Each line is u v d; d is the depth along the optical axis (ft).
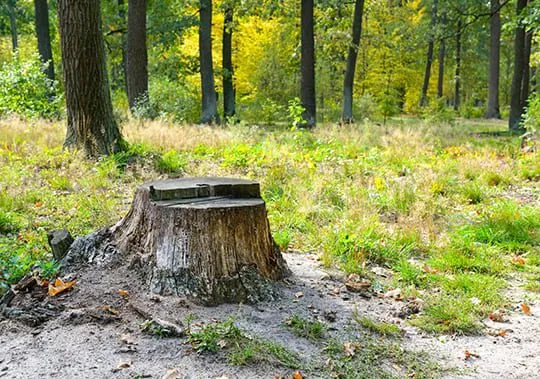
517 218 21.43
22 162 29.73
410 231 19.36
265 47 88.69
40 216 20.57
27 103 49.42
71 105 31.60
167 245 12.86
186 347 10.64
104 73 31.91
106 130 32.07
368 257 17.44
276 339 11.24
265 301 12.91
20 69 51.47
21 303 12.09
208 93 70.33
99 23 31.40
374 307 13.58
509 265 17.39
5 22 136.56
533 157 34.81
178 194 13.64
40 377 9.55
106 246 14.06
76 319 11.46
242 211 13.07
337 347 11.08
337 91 100.99
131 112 53.98
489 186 29.04
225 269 12.80
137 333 11.09
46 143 34.45
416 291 14.58
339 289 14.44
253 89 90.38
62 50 31.19
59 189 24.82
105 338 10.87
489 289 14.84
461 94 166.71
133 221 13.96
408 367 10.64
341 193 25.57
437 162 34.04
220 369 10.02
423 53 114.42
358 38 72.38
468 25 74.84
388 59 104.88
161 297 12.43
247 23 88.17
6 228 18.81
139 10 55.67
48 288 12.67
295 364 10.37
